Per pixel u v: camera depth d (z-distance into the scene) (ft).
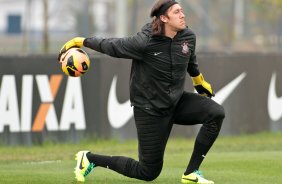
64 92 131.75
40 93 130.31
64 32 428.15
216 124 71.67
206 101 71.82
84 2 281.33
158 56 69.26
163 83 69.87
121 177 82.28
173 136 143.43
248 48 329.31
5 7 530.68
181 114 72.28
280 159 99.96
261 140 140.46
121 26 238.48
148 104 70.49
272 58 151.43
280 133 151.74
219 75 145.18
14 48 346.74
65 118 131.95
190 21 352.08
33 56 129.80
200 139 72.69
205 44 302.25
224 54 145.69
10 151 122.21
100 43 70.33
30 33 296.51
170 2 68.54
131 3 348.79
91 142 133.39
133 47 69.10
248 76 148.46
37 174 86.53
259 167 91.81
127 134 137.18
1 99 128.47
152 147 71.26
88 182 77.56
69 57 71.87
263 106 150.51
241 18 343.46
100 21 394.93
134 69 71.00
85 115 133.18
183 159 104.01
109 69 134.92
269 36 309.42
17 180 81.30
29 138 129.90
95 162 75.41
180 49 69.72
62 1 414.00
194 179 73.82
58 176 84.33
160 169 72.74
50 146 129.59
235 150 121.80
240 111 147.74
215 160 99.30
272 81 151.64
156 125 70.95
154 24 68.90
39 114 130.41
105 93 134.72
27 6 266.77
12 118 128.98
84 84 133.08
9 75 128.77
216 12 346.13
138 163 73.00
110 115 135.33
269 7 269.64
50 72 130.72
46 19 215.10
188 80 140.26
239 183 78.43
